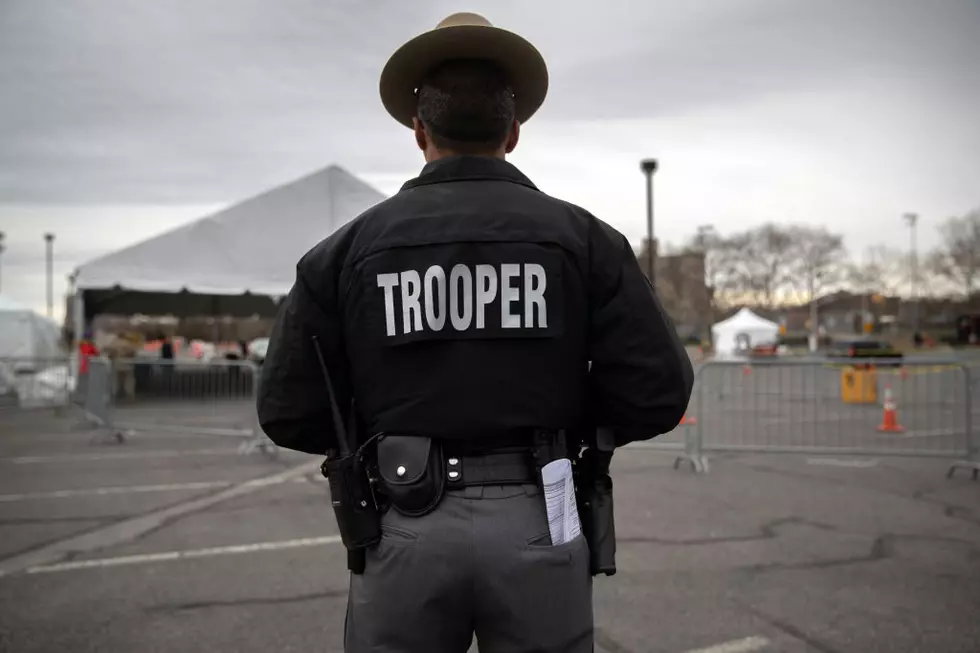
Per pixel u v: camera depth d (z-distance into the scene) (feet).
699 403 26.00
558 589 5.26
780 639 11.57
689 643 11.46
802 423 29.27
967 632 11.78
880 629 11.92
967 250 257.96
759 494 21.66
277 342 5.77
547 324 5.27
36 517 19.29
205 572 14.83
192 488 22.91
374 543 5.41
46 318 65.31
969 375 24.76
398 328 5.29
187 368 33.55
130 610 12.83
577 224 5.54
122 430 35.27
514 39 5.81
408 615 5.20
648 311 5.48
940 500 20.84
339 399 5.78
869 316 267.18
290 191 44.96
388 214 5.53
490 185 5.53
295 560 15.61
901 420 38.93
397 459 5.29
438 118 5.74
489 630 5.29
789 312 290.76
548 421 5.33
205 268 42.27
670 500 20.88
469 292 5.25
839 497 21.24
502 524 5.18
